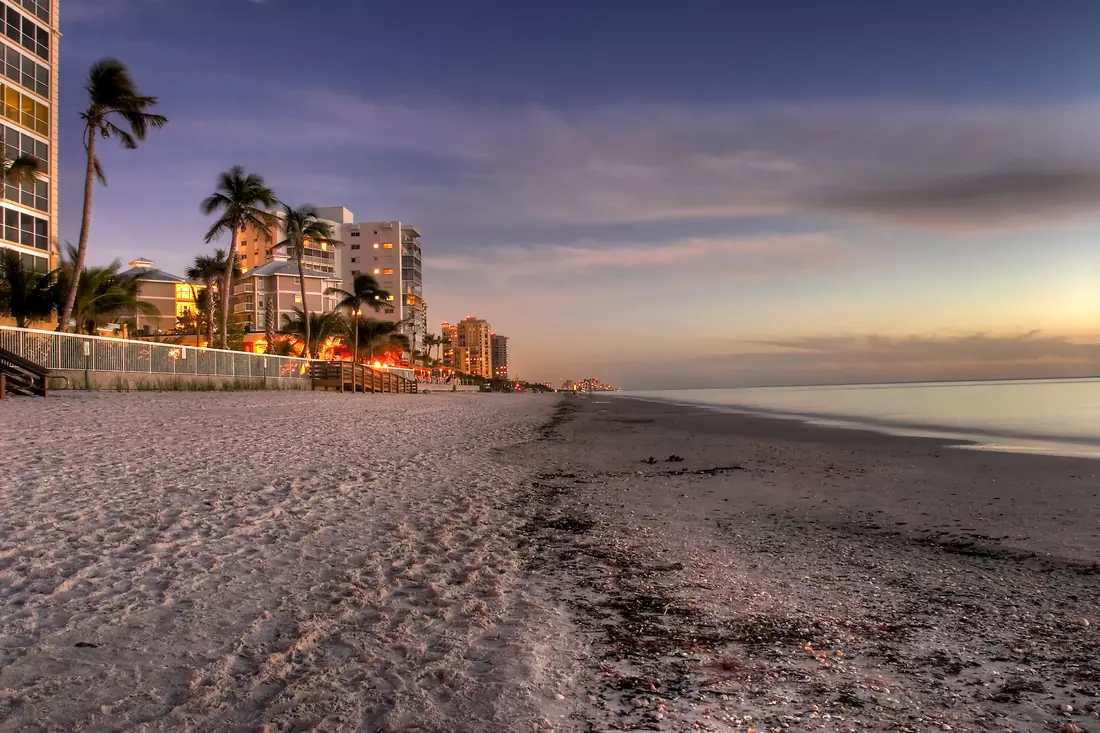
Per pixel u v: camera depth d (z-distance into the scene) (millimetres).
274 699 3324
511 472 12078
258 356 39094
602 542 7074
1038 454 14914
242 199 44094
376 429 18516
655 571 5992
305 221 55531
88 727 2994
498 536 7207
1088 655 4133
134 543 6066
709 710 3373
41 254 43625
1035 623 4719
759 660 4031
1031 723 3281
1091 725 3252
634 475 12141
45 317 34406
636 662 3971
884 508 9039
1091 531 7496
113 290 35906
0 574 5070
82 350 25781
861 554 6668
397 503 8625
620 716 3289
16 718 3041
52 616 4297
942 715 3359
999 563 6320
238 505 7844
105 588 4875
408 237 140500
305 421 19516
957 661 4047
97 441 12516
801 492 10320
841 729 3205
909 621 4750
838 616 4844
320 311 100625
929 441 18625
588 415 33969
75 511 7137
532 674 3719
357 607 4746
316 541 6504
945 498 9688
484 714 3258
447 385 95812
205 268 63000
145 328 70625
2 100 41000
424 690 3490
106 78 30703
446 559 6160
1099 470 12070
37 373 20922
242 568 5516
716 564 6262
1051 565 6227
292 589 5047
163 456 11234
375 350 79562
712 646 4246
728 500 9648
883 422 27062
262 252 120688
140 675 3523
